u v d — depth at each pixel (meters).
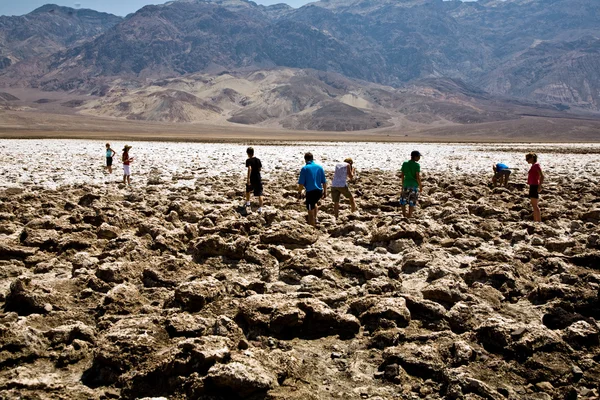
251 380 5.46
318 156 45.59
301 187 13.98
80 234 11.55
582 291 8.10
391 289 8.62
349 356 6.66
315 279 8.96
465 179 26.98
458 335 6.89
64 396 5.54
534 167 15.05
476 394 5.55
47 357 6.41
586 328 6.86
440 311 7.46
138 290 8.35
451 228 13.35
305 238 11.48
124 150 22.14
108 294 7.82
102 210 14.28
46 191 19.42
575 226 14.04
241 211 15.87
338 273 9.45
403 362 6.23
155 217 13.93
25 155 42.16
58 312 7.50
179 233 11.50
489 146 92.69
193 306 7.71
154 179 23.53
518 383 5.93
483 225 13.70
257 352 6.15
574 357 6.29
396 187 22.42
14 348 6.36
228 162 37.47
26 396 5.44
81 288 8.58
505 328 6.60
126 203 16.27
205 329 6.80
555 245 11.49
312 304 7.42
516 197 20.00
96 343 6.62
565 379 5.94
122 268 9.03
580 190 22.19
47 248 10.91
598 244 11.50
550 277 9.19
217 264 9.95
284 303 7.41
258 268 9.94
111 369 6.02
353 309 7.89
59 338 6.69
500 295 8.55
